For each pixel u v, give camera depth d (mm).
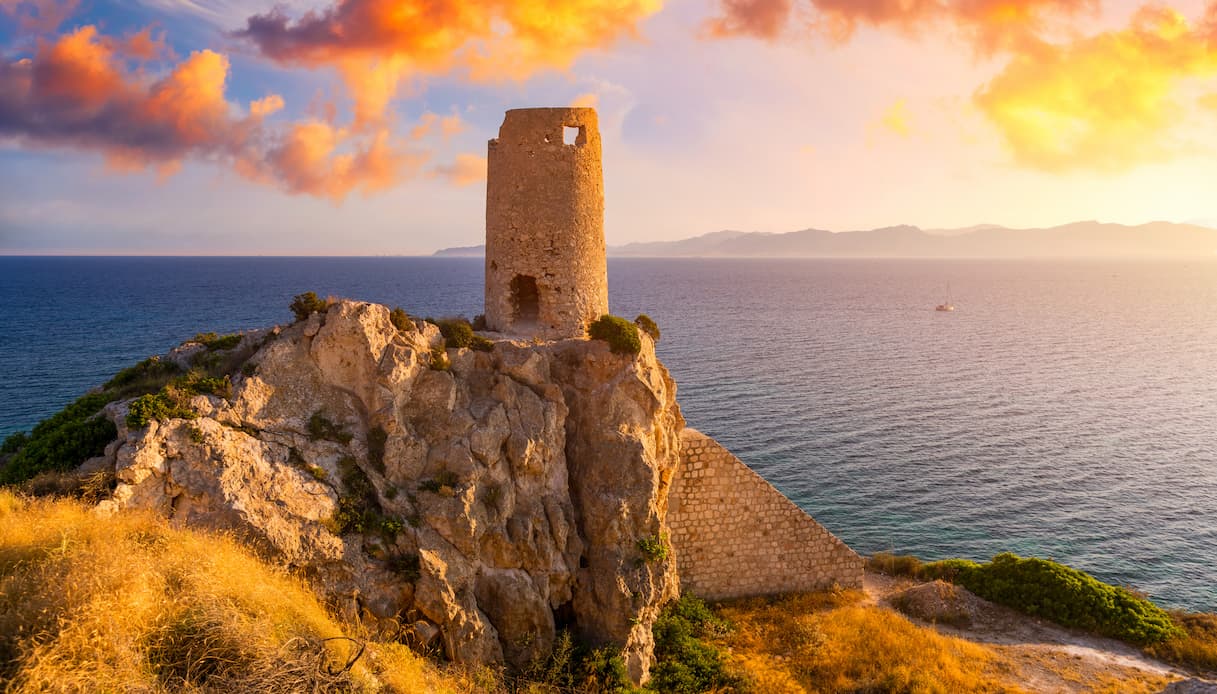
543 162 28469
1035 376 102750
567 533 25531
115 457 20125
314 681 15484
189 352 25594
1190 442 70188
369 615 20922
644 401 28047
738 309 194000
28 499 19000
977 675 28109
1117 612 32406
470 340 27000
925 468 61156
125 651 13750
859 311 197500
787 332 143875
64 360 92688
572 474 27500
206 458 20281
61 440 21656
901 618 32656
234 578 17219
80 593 14156
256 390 22391
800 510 34656
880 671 28125
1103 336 151375
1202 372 107938
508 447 25000
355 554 21250
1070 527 50594
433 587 21703
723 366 101938
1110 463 63594
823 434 69375
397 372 23688
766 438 67688
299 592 19125
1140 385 97750
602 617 25500
